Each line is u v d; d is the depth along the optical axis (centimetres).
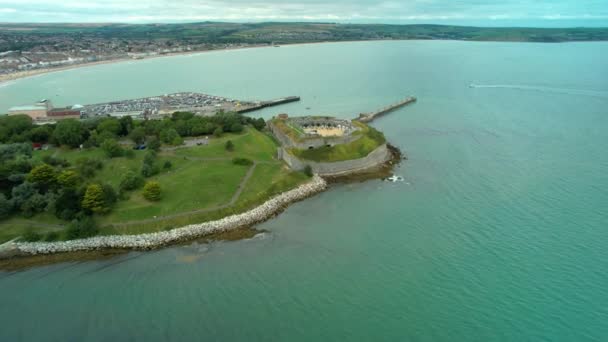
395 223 10475
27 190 10650
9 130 15375
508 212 10694
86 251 9431
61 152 14275
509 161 14500
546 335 6806
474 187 12362
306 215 11150
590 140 16750
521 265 8525
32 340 6881
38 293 8019
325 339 6862
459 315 7288
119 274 8581
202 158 14012
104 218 10238
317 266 8756
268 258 9088
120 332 7012
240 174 12938
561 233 9606
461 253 9019
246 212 11012
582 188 11988
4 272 8700
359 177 13675
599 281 7956
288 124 17262
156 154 13938
